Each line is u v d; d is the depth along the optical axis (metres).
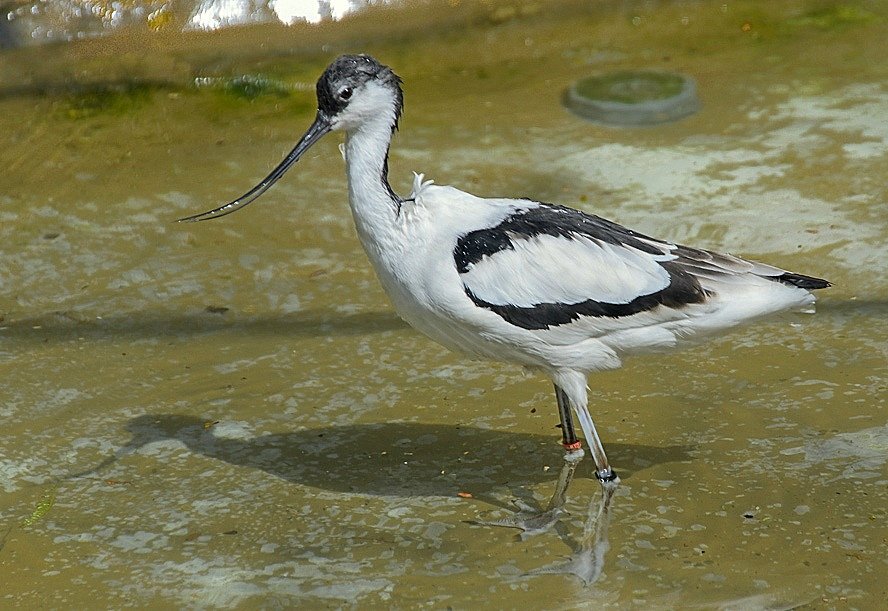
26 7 16.58
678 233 12.34
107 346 10.97
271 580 8.02
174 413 10.05
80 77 15.95
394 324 11.30
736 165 13.66
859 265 11.61
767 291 8.47
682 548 8.22
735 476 8.94
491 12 17.80
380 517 8.70
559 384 8.84
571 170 13.77
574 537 8.42
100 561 8.23
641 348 8.63
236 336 11.13
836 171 13.39
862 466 8.93
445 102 15.59
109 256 12.34
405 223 8.36
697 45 16.94
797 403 9.75
